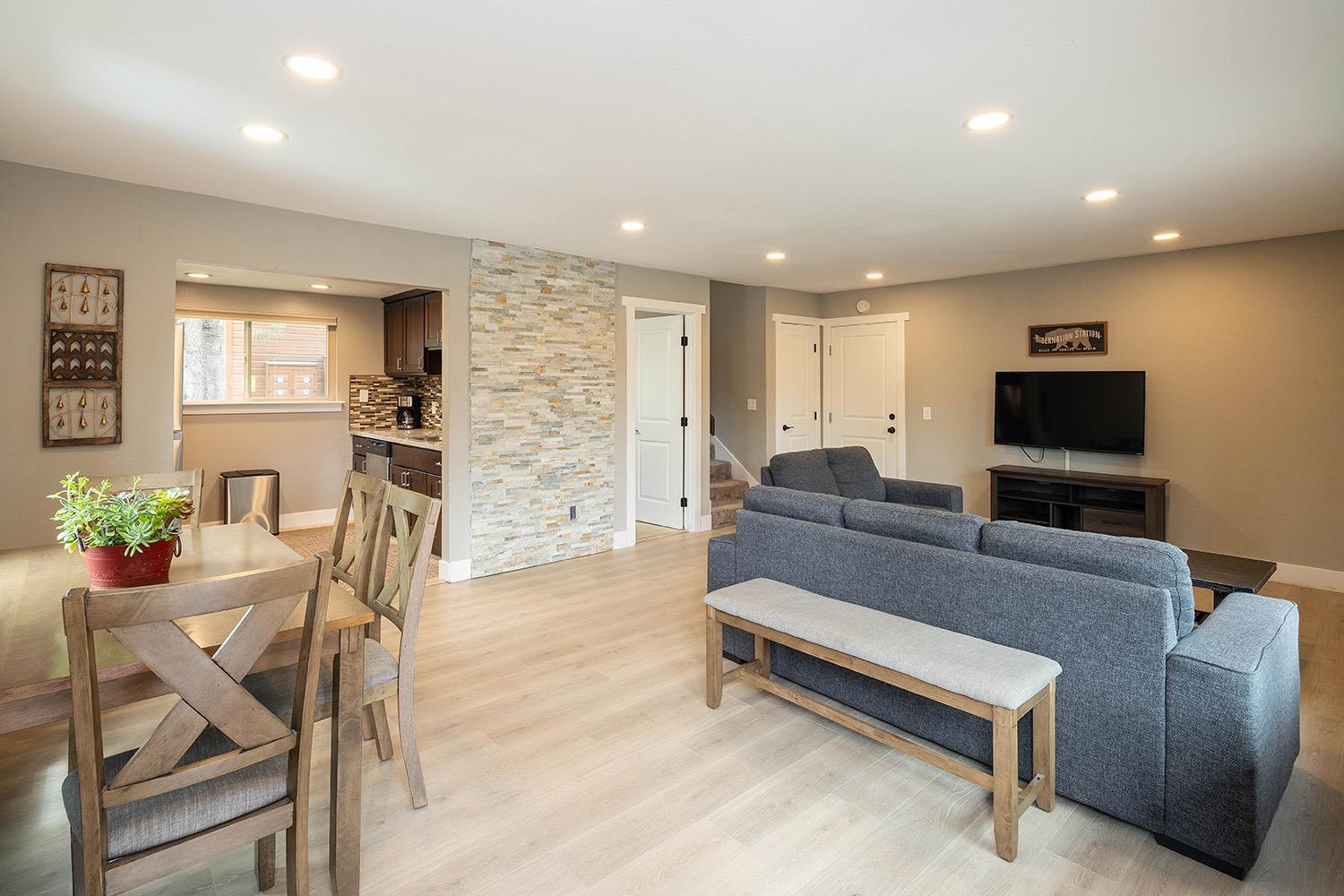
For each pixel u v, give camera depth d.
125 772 1.35
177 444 5.57
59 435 3.25
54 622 1.73
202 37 1.98
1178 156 3.00
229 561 2.25
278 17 1.88
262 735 1.51
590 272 5.36
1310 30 1.94
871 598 2.71
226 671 1.43
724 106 2.47
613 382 5.58
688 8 1.83
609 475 5.61
